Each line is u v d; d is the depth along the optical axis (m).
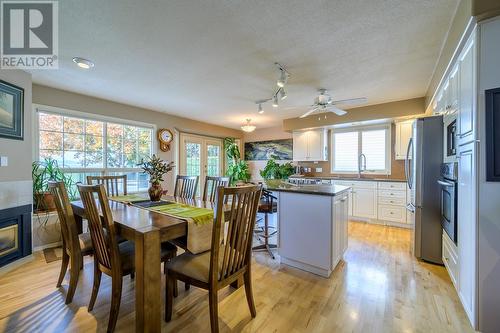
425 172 2.61
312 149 5.36
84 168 3.66
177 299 1.91
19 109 2.57
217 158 6.38
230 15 1.72
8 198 2.44
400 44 2.13
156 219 1.67
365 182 4.45
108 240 1.55
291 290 2.05
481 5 1.37
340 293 2.00
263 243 3.23
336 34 1.97
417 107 3.80
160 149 4.75
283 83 2.66
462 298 1.75
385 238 3.48
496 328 1.44
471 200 1.54
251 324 1.62
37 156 3.14
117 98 3.79
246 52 2.27
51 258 2.71
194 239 1.64
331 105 3.50
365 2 1.59
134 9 1.65
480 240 1.47
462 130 1.75
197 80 3.00
